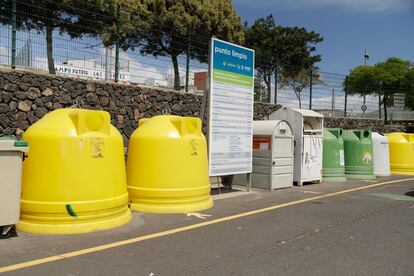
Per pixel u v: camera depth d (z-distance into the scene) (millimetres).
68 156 6223
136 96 11125
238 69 9844
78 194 6219
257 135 11172
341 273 4852
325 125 18969
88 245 5641
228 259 5246
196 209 7965
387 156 15484
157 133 7906
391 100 30078
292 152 11555
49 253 5281
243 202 9109
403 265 5168
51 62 10070
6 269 4703
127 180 8070
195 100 12680
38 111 9219
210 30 25812
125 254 5324
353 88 26281
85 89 10047
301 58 38906
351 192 11023
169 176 7770
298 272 4852
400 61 34969
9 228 5824
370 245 6020
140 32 12711
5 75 8727
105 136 6625
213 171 9320
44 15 11148
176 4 24594
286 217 7695
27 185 6230
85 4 13055
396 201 9742
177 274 4695
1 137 5902
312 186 12047
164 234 6305
